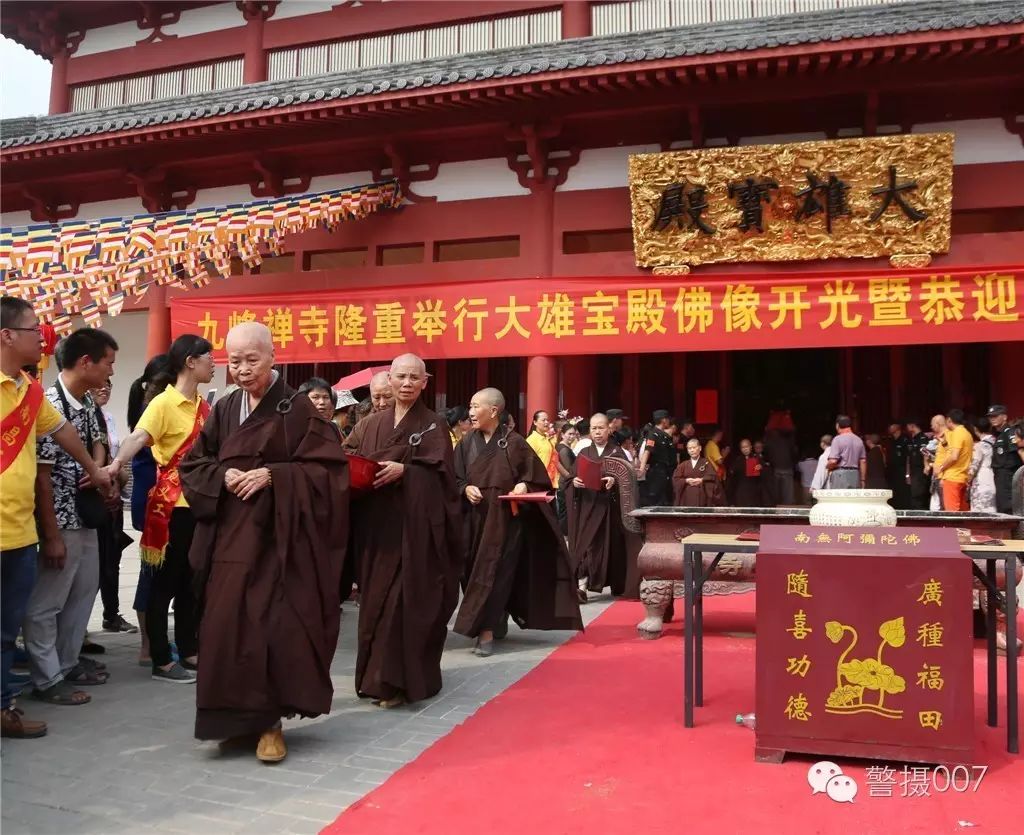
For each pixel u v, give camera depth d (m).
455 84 10.62
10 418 3.74
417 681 4.40
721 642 6.16
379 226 12.70
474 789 3.25
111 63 17.39
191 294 13.70
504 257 12.72
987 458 10.15
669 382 16.05
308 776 3.44
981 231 11.32
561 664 5.50
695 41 10.89
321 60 15.81
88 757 3.69
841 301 10.48
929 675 3.42
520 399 14.68
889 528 3.65
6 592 3.83
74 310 10.50
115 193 14.53
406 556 4.45
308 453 3.84
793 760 3.58
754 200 10.92
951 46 9.28
